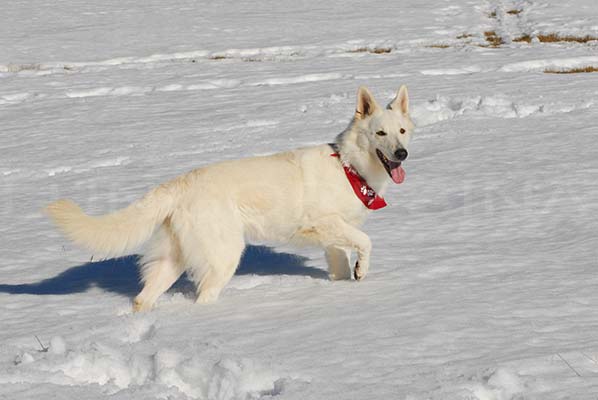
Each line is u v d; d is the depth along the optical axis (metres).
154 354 9.63
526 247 15.93
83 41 61.69
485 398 8.29
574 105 32.62
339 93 38.66
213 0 83.00
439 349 9.70
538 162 24.38
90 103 40.34
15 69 52.31
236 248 13.11
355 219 14.09
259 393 8.80
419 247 16.48
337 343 10.09
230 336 10.70
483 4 74.62
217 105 37.91
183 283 14.90
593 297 11.85
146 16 73.50
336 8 75.69
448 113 33.16
